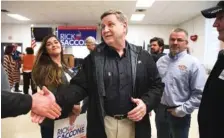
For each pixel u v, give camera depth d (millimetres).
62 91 1305
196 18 8164
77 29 9758
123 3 6262
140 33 10602
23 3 6328
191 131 3789
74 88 1299
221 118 1101
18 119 4293
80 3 6285
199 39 7832
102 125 1261
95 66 1276
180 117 2096
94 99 1282
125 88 1274
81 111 1731
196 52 8117
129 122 1308
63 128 1527
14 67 6711
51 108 1201
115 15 1266
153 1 6184
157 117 2297
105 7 6793
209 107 1167
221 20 1170
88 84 1317
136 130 1300
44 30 9883
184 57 2094
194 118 4453
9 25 10742
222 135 1093
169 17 8508
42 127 1844
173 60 2148
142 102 1241
